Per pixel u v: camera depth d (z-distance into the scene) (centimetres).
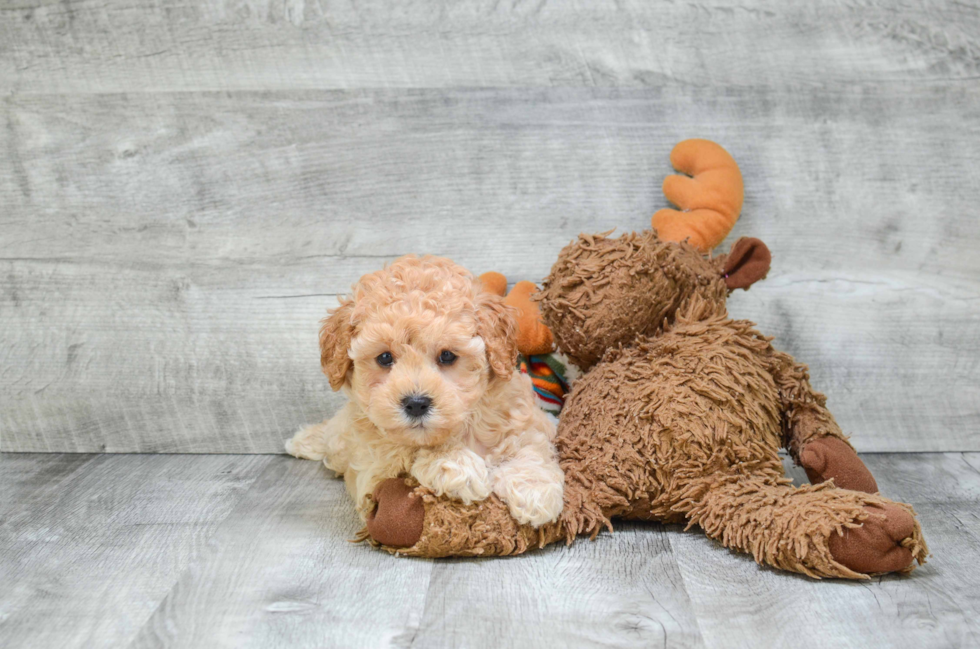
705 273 174
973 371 217
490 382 155
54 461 214
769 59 210
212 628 124
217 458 217
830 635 121
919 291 216
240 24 210
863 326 217
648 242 167
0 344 220
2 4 209
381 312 145
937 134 212
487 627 123
